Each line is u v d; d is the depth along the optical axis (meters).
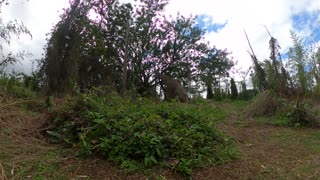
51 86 8.73
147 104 6.09
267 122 8.02
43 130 5.04
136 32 24.78
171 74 27.47
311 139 6.40
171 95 14.88
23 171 3.72
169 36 27.12
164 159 4.20
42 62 9.15
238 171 4.30
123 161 4.06
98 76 15.48
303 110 7.85
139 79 25.56
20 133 4.94
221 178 4.05
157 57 27.30
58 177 3.69
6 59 7.79
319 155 5.22
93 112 4.86
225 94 21.39
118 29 24.08
